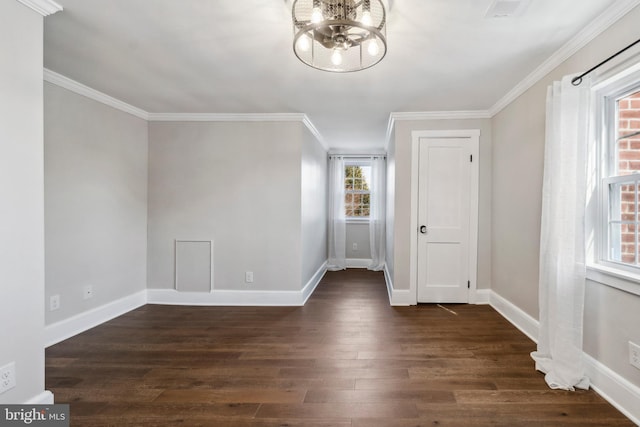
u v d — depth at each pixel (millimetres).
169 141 4062
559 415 1855
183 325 3328
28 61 1767
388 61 2549
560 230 2207
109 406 1947
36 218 1810
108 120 3477
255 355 2629
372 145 5973
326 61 2281
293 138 4016
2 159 1656
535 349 2709
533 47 2334
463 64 2605
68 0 1836
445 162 3961
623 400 1865
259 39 2258
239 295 4059
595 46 2066
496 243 3748
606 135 2139
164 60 2588
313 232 4891
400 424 1782
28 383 1775
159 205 4082
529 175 2945
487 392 2086
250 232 4059
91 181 3285
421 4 1828
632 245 1972
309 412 1892
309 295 4492
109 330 3191
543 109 2703
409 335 3029
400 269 4020
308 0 1825
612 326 1964
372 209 6348
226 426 1771
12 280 1702
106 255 3475
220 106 3729
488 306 3891
